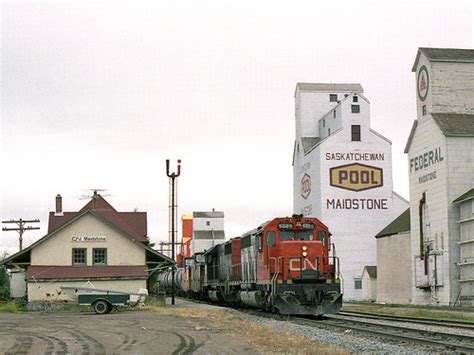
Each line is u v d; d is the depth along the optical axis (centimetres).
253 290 3569
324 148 7888
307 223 3297
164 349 1833
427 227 5878
